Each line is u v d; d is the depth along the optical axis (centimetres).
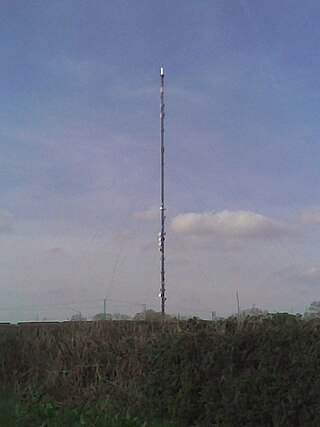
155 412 1234
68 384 1555
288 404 988
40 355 1684
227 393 1081
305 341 995
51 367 1630
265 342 1049
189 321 1288
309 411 965
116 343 1567
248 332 1088
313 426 956
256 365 1065
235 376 1083
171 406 1183
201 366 1148
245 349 1082
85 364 1580
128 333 1580
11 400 1510
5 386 1655
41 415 1323
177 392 1181
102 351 1576
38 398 1479
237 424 1057
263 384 1030
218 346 1122
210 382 1123
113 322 1658
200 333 1168
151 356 1264
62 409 1383
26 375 1675
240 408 1052
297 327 1021
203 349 1152
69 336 1666
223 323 1183
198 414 1145
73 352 1611
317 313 1120
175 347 1201
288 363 1010
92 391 1499
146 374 1297
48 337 1700
